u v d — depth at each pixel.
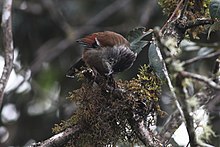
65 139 8.80
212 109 11.68
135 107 8.73
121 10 16.31
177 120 9.85
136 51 9.62
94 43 11.50
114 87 8.84
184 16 9.23
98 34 11.77
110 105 8.84
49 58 15.61
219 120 12.78
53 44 16.02
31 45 15.77
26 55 15.70
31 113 15.11
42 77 15.77
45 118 15.00
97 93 8.91
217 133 12.54
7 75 9.29
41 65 15.80
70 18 16.45
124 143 9.03
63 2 16.55
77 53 15.97
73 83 15.32
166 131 9.79
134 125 8.69
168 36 8.93
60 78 15.70
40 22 15.82
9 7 9.94
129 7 16.22
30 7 15.64
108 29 15.73
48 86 15.70
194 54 12.47
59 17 15.73
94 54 11.38
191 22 9.03
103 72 11.44
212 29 9.09
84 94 8.98
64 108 14.78
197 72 12.72
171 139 10.39
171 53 6.67
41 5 15.68
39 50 15.52
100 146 8.91
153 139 8.63
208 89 9.93
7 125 15.09
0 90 9.12
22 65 15.59
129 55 11.31
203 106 9.76
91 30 16.28
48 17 15.79
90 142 8.90
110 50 11.34
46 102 15.27
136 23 15.57
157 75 8.50
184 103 6.48
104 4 16.42
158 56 8.55
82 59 11.55
